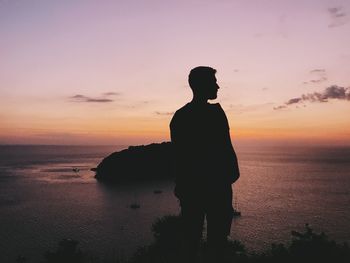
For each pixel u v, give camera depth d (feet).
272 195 367.66
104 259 27.81
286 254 21.61
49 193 381.40
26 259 153.07
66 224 228.84
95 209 286.87
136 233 200.95
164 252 23.66
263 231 201.67
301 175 617.21
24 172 650.84
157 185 452.76
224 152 11.96
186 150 12.12
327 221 234.17
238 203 312.29
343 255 21.13
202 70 12.39
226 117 12.41
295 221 232.73
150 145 597.11
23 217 253.24
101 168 573.74
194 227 12.34
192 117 12.21
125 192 390.42
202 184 11.90
